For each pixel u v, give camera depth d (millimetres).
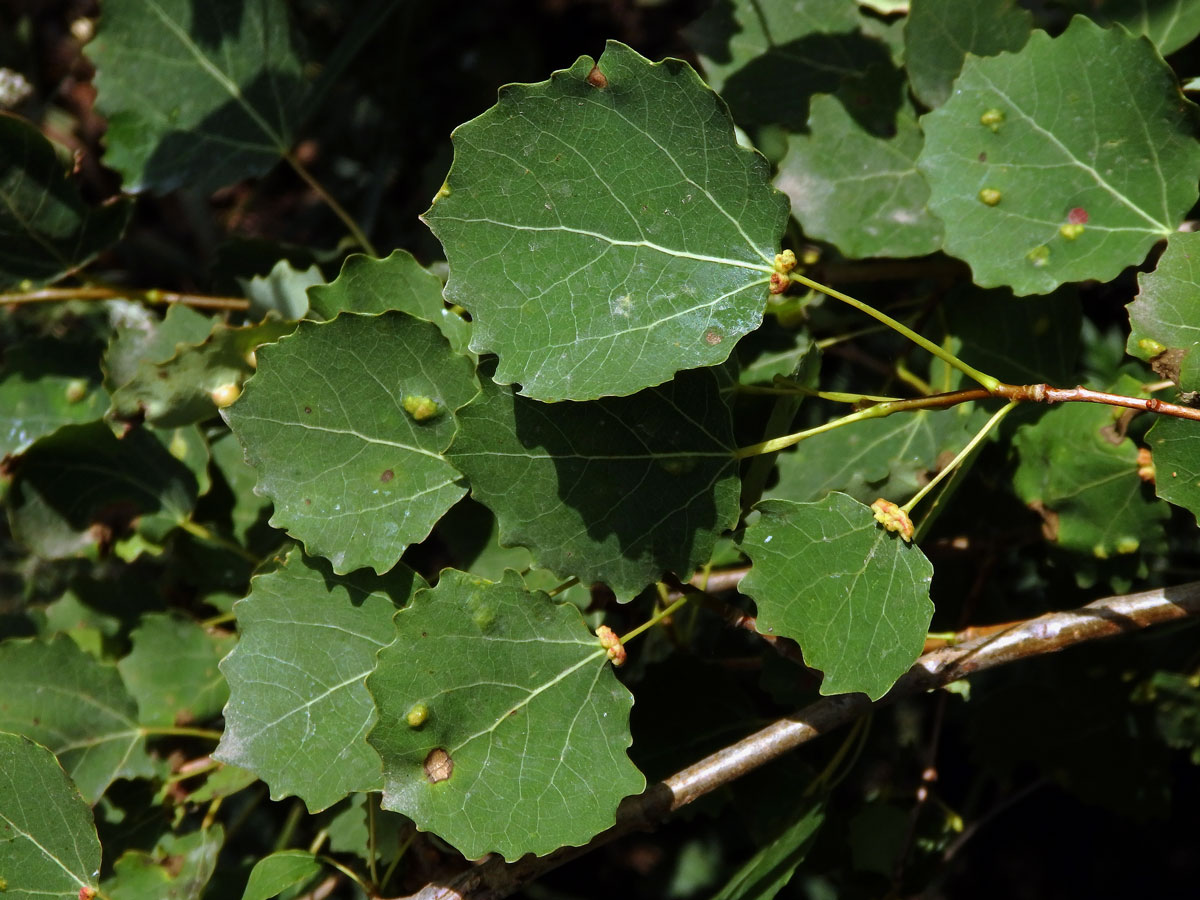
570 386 317
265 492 342
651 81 320
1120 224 349
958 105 353
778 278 324
